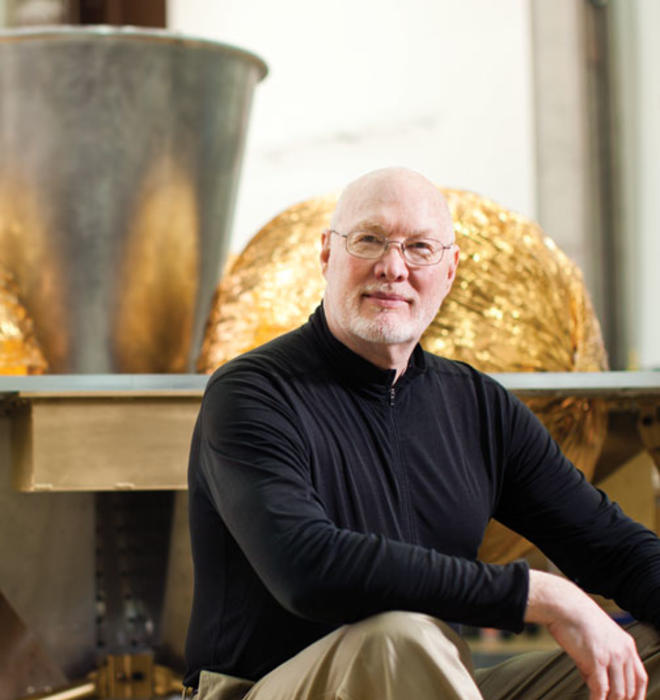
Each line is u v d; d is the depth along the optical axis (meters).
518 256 2.24
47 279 2.52
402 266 1.62
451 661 1.39
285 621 1.56
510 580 1.45
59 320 2.54
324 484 1.59
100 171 2.50
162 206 2.56
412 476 1.65
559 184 4.80
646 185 4.91
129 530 2.46
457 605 1.42
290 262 2.27
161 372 2.62
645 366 4.87
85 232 2.51
